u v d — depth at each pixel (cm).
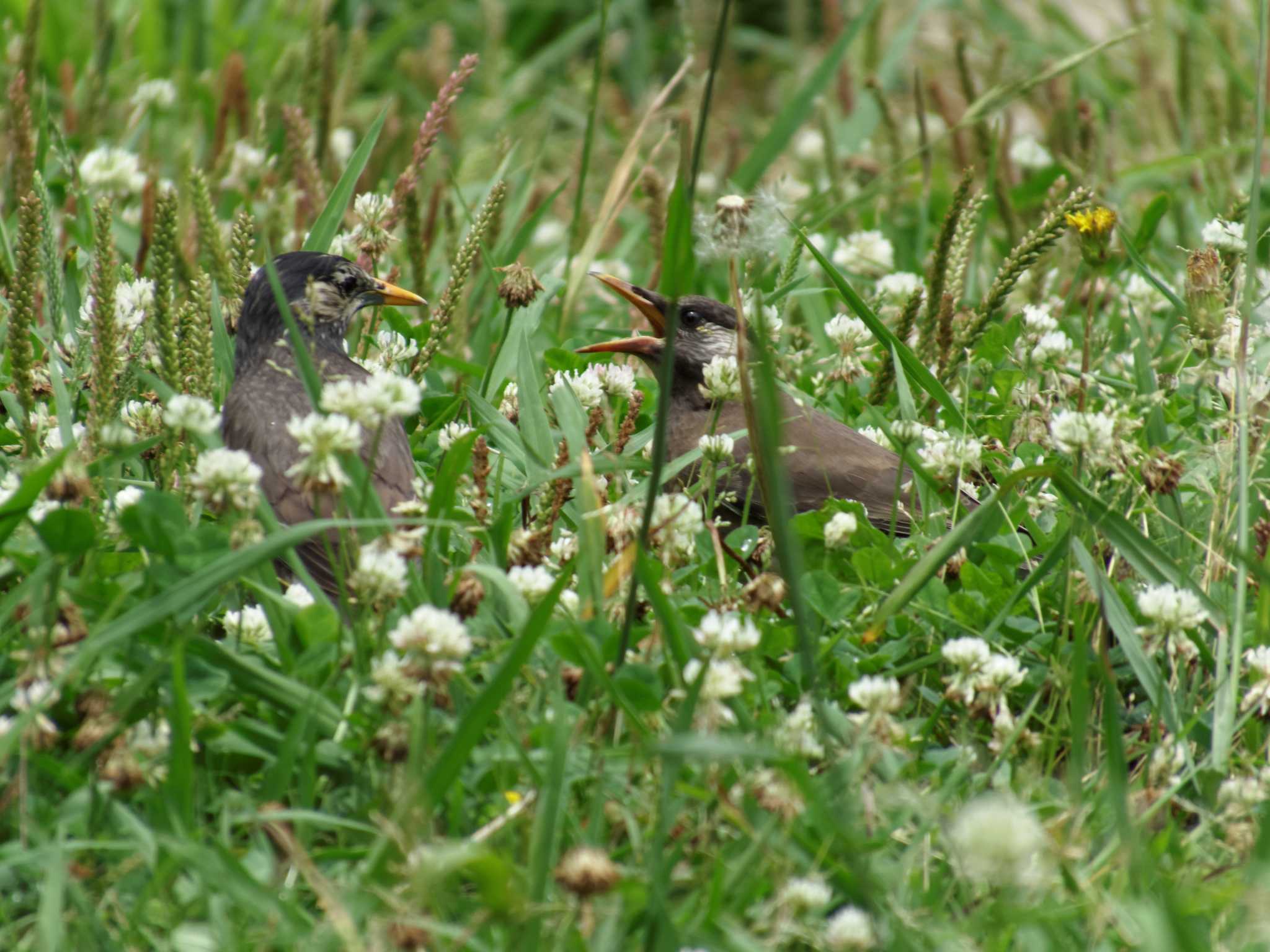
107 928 484
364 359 1060
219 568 532
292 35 1862
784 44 2300
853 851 492
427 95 1962
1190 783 612
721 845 525
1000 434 952
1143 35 1817
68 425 771
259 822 518
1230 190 1372
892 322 1145
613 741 571
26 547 660
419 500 722
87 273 1052
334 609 597
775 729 566
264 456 848
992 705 608
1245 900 480
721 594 680
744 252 570
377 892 455
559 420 773
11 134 1111
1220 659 638
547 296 1077
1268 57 1795
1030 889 505
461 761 512
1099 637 636
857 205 1405
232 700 584
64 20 1688
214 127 1555
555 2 2297
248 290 987
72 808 521
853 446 987
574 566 618
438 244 1353
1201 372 786
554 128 2073
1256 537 761
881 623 659
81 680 555
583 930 450
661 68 2277
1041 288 1216
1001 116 1775
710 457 757
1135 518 788
